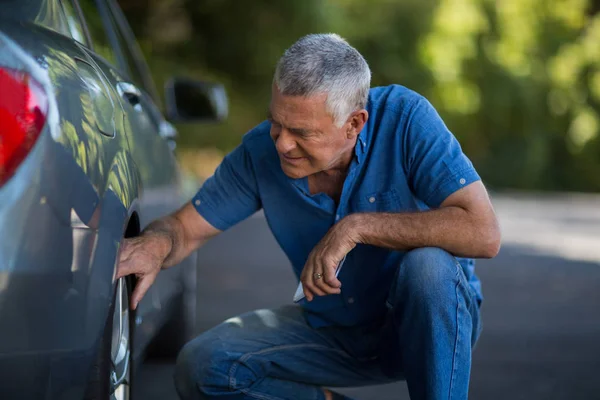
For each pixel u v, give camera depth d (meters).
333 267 2.82
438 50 24.28
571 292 7.92
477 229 2.85
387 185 2.98
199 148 19.61
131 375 2.96
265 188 3.09
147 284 2.88
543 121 29.33
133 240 2.88
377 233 2.84
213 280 7.76
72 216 2.18
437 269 2.78
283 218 3.10
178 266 4.42
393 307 2.88
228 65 21.61
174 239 3.04
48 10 2.62
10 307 2.03
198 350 3.05
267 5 21.06
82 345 2.21
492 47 26.77
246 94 21.61
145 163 3.55
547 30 29.20
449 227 2.83
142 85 4.93
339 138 2.78
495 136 28.28
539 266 9.53
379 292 3.09
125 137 2.81
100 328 2.29
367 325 3.15
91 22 3.88
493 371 5.04
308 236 3.09
